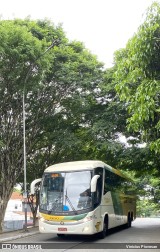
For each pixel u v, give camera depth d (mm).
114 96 22500
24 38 17312
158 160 23672
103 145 21547
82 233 14602
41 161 25797
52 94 21812
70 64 21359
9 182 20906
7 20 19438
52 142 23141
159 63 9625
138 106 9844
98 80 22328
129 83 10578
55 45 21188
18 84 18469
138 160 24109
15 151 21359
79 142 21859
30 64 17984
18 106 20766
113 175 19500
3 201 20453
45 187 15719
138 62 9555
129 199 24375
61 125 23266
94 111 23297
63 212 14867
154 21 9367
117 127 22250
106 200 17203
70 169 15734
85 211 14781
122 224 21625
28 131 22125
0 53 16641
